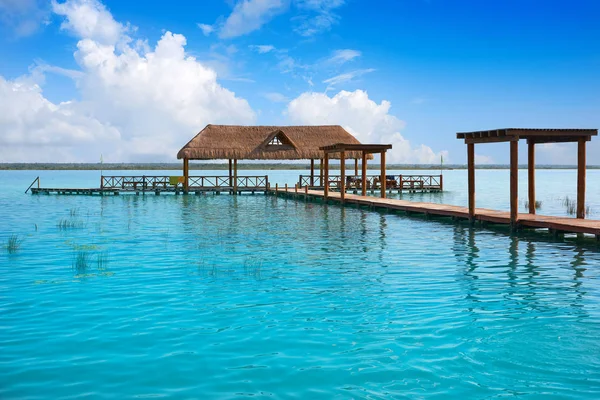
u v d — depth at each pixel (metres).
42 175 122.81
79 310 8.06
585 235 16.23
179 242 15.30
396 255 13.00
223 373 5.74
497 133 17.05
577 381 5.51
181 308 8.20
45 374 5.71
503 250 13.66
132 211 26.11
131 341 6.71
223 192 44.44
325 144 43.00
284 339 6.77
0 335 6.92
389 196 39.41
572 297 8.78
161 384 5.47
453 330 7.08
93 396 5.20
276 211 26.17
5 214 24.31
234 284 9.79
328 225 19.83
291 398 5.16
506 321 7.46
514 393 5.25
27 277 10.40
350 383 5.48
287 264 11.80
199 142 41.03
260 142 42.25
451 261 12.15
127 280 10.12
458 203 31.83
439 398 5.15
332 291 9.23
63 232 17.59
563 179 80.00
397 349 6.39
